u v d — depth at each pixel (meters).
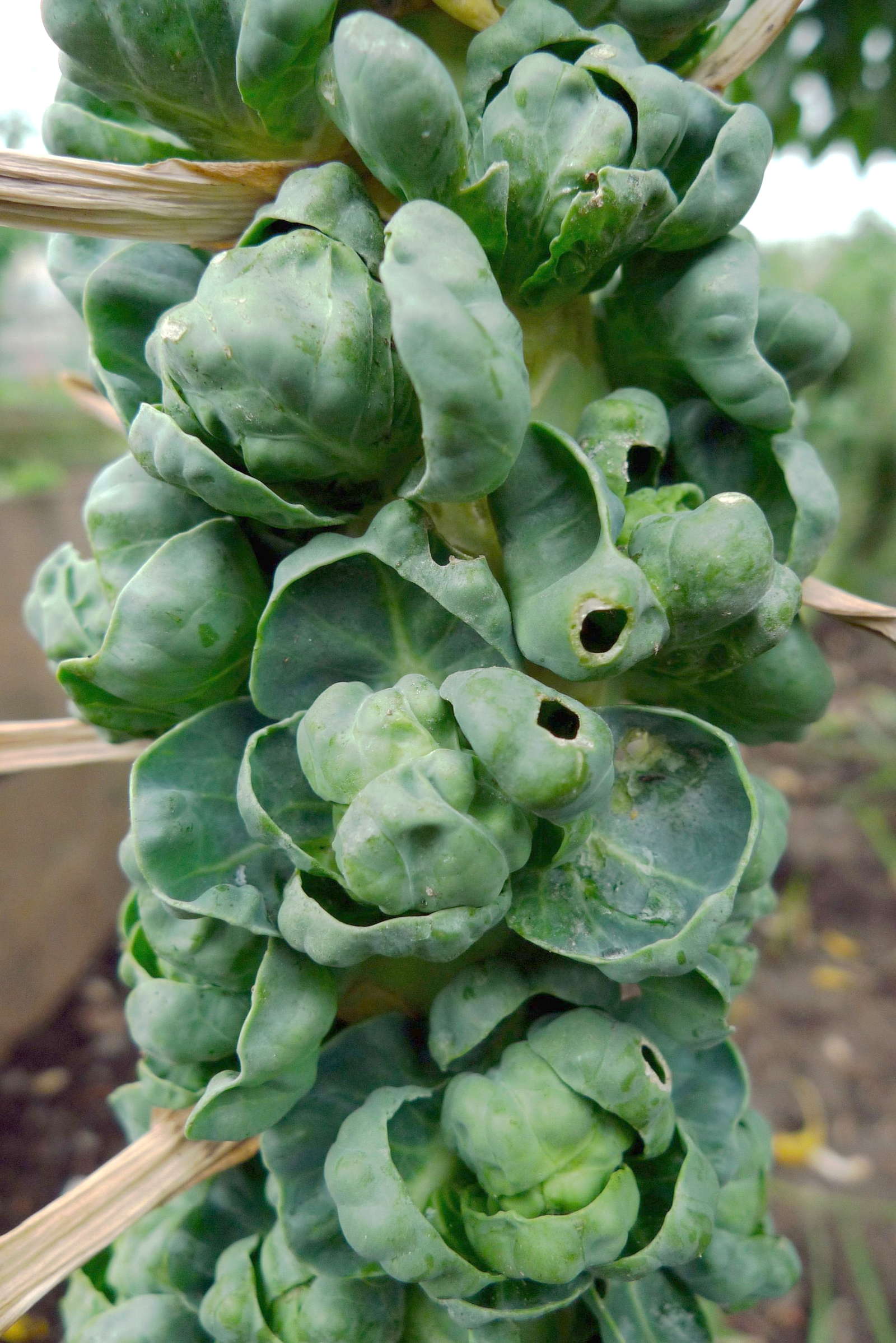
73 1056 0.65
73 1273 0.26
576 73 0.18
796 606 0.19
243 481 0.17
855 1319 0.55
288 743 0.18
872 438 1.16
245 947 0.19
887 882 0.88
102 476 0.21
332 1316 0.20
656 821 0.19
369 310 0.17
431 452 0.16
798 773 1.05
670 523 0.18
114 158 0.21
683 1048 0.23
